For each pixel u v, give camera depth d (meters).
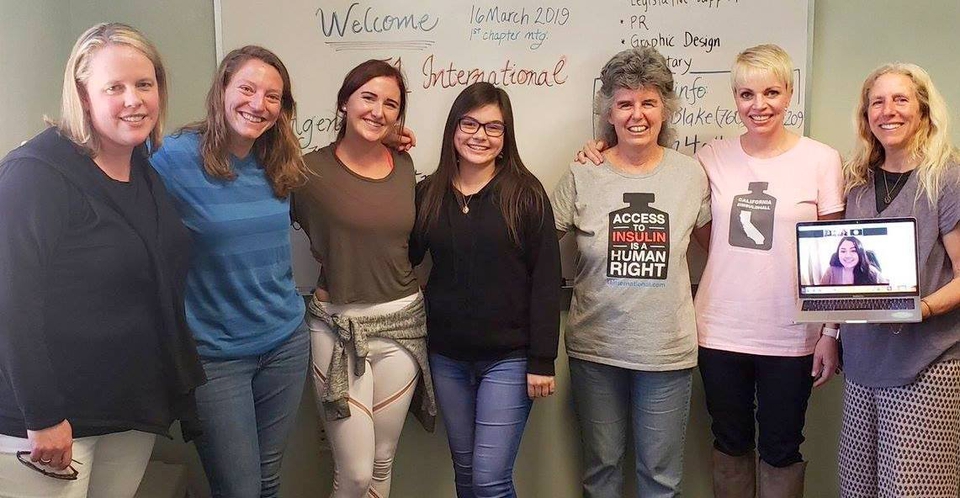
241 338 1.59
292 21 2.05
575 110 2.12
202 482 2.16
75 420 1.26
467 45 2.09
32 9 1.83
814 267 1.71
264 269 1.61
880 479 1.74
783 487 1.98
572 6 2.09
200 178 1.53
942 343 1.65
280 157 1.62
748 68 1.81
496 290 1.78
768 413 1.95
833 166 1.85
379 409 1.85
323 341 1.81
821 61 2.16
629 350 1.84
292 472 2.19
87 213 1.24
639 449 1.93
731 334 1.90
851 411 1.80
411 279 1.86
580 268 1.93
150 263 1.32
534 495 2.25
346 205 1.74
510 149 1.81
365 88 1.70
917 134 1.67
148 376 1.34
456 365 1.86
